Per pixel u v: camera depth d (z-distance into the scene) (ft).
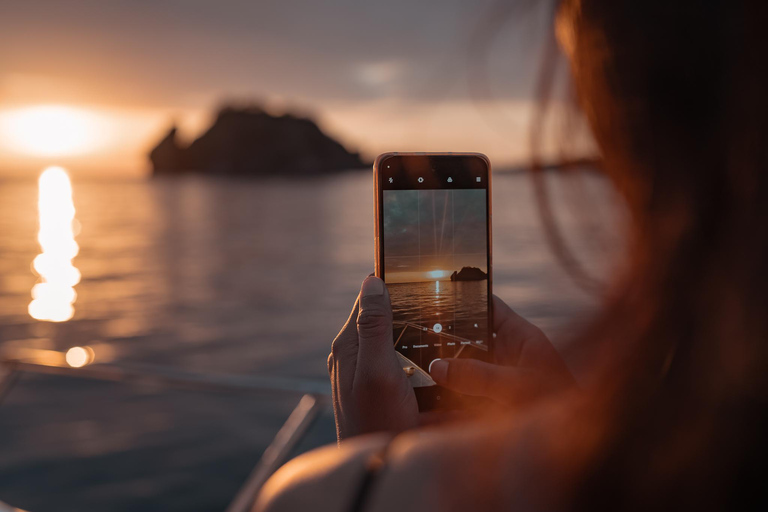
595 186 1.16
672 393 1.01
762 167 0.98
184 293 129.29
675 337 1.02
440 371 2.30
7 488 37.37
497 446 1.09
